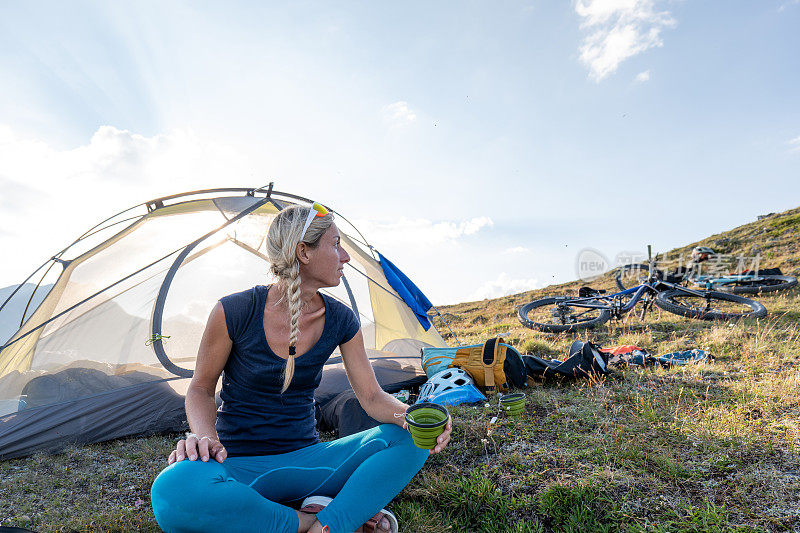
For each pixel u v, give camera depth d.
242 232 4.66
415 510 2.29
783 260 12.23
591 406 3.54
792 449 2.66
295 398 1.75
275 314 1.66
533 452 2.84
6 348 3.83
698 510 2.15
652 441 2.88
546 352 5.84
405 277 5.24
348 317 1.83
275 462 1.67
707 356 4.67
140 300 4.21
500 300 15.90
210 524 1.36
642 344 5.76
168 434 3.71
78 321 3.98
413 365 4.74
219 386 3.75
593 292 8.31
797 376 3.73
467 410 3.59
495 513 2.28
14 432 3.38
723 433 2.89
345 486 1.59
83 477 2.98
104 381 3.81
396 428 1.75
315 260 1.67
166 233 4.55
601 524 2.13
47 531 2.33
